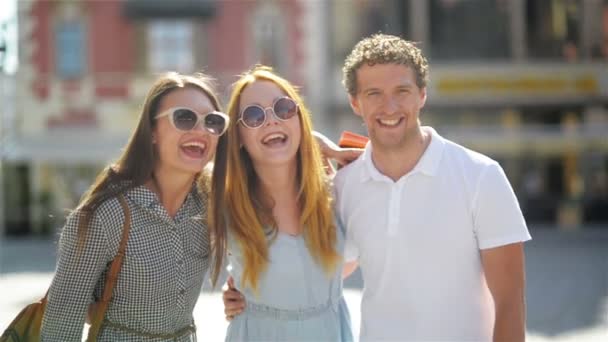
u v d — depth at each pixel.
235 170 3.79
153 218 3.36
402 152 3.54
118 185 3.38
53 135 23.30
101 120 23.56
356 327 4.35
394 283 3.53
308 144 3.86
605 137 23.36
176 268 3.41
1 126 22.78
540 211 24.23
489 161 3.48
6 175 23.22
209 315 9.38
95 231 3.26
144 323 3.37
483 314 3.52
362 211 3.65
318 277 3.80
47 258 17.89
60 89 23.44
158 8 23.20
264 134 3.75
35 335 3.45
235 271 3.85
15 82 23.09
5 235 23.02
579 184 24.45
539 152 23.61
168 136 3.46
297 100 3.86
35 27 23.33
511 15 24.86
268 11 23.45
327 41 23.67
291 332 3.74
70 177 23.62
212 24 23.44
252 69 4.01
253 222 3.72
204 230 3.61
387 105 3.43
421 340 3.47
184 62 23.53
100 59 23.52
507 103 24.56
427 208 3.48
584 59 24.92
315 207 3.79
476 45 24.80
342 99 23.55
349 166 3.88
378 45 3.49
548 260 16.44
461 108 24.64
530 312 10.51
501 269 3.40
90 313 3.46
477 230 3.44
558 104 24.67
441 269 3.46
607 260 16.22
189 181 3.60
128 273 3.31
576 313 10.36
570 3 25.00
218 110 3.66
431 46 24.66
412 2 24.41
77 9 23.39
